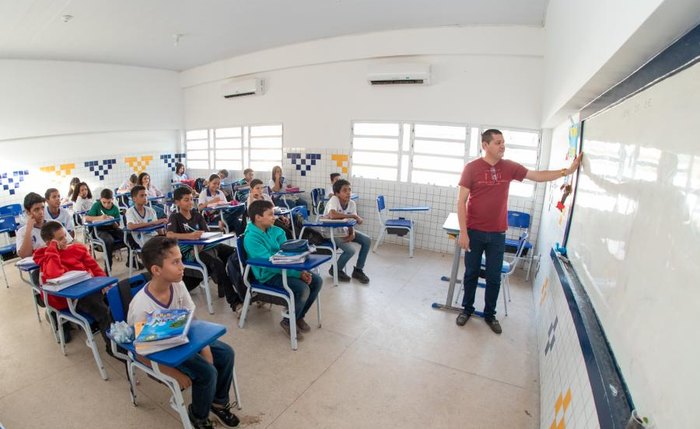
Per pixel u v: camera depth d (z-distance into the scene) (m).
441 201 5.22
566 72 2.35
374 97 5.48
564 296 2.05
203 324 1.78
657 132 1.04
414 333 3.00
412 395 2.27
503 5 3.79
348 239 4.07
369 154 5.69
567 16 2.49
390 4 3.95
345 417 2.09
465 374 2.48
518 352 2.75
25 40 4.75
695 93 0.82
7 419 2.04
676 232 0.84
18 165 5.85
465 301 3.17
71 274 2.36
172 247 1.83
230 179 7.50
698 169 0.77
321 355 2.67
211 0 3.82
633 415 0.88
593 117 1.93
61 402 2.18
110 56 6.16
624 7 1.15
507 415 2.12
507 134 4.71
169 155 7.98
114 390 2.29
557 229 2.81
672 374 0.76
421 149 5.28
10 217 4.39
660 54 1.08
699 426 0.62
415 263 4.75
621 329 1.12
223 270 3.26
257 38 5.44
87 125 6.59
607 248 1.40
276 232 3.02
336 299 3.63
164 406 2.15
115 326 1.78
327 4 3.98
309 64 5.84
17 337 2.88
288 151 6.46
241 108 6.97
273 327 3.06
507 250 4.20
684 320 0.75
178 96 7.87
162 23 4.51
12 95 5.71
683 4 0.82
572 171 2.26
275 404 2.18
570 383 1.54
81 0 3.62
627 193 1.25
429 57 4.97
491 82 4.68
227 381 2.00
